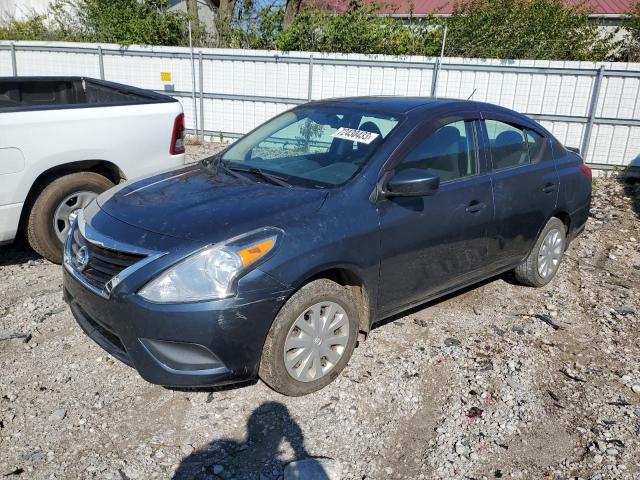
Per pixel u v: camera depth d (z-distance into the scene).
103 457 2.82
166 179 3.92
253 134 4.54
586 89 10.48
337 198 3.37
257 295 2.92
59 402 3.22
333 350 3.38
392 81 11.52
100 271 3.12
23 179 4.59
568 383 3.65
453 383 3.57
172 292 2.84
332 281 3.29
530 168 4.66
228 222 3.06
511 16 14.16
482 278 4.45
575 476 2.84
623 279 5.57
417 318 4.39
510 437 3.11
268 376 3.13
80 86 6.89
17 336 3.87
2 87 6.26
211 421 3.11
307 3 16.05
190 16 15.88
